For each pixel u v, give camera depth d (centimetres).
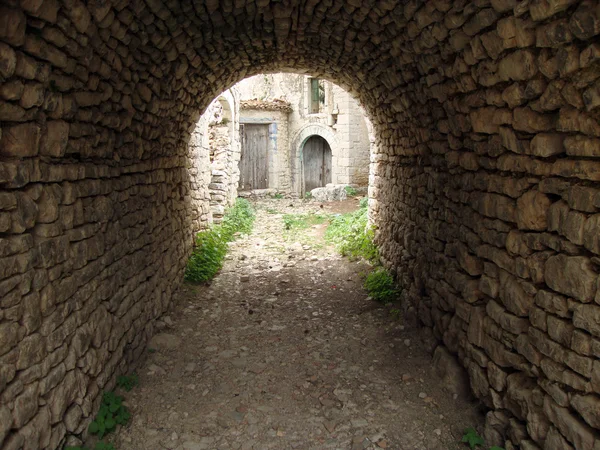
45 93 261
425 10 340
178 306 609
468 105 363
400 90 523
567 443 255
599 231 228
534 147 277
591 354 238
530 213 286
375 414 375
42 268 265
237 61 593
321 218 1256
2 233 233
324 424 364
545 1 227
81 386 316
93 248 340
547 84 259
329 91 1822
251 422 367
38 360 258
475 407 370
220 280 726
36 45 238
